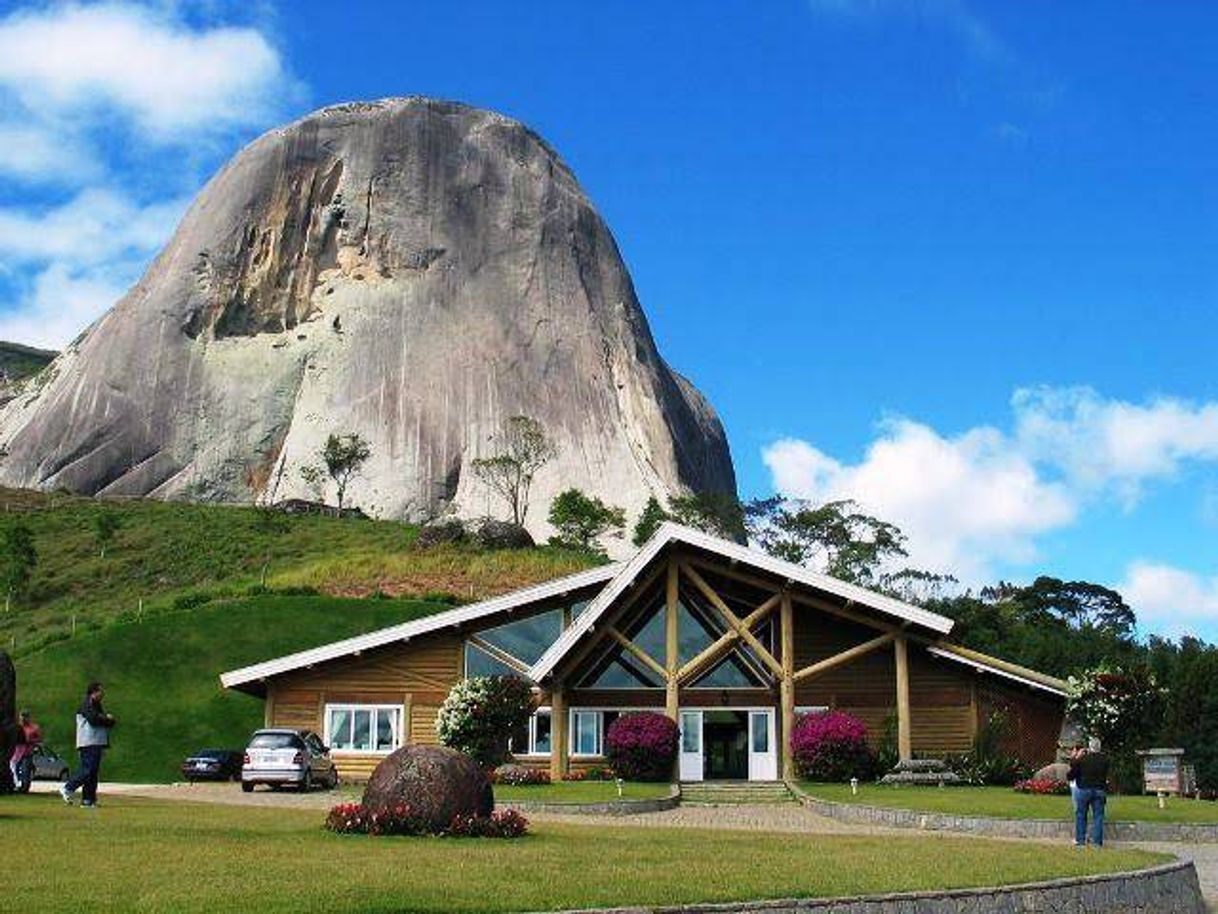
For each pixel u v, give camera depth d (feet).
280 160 609.42
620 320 619.26
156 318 563.89
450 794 56.90
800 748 112.27
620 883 42.68
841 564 335.26
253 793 108.37
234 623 184.34
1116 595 335.67
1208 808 90.48
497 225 615.16
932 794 98.73
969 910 45.65
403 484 517.96
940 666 123.95
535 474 528.22
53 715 156.76
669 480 566.36
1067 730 105.19
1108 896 50.83
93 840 49.32
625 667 125.80
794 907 41.55
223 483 527.40
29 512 355.77
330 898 37.29
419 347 562.25
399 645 131.03
